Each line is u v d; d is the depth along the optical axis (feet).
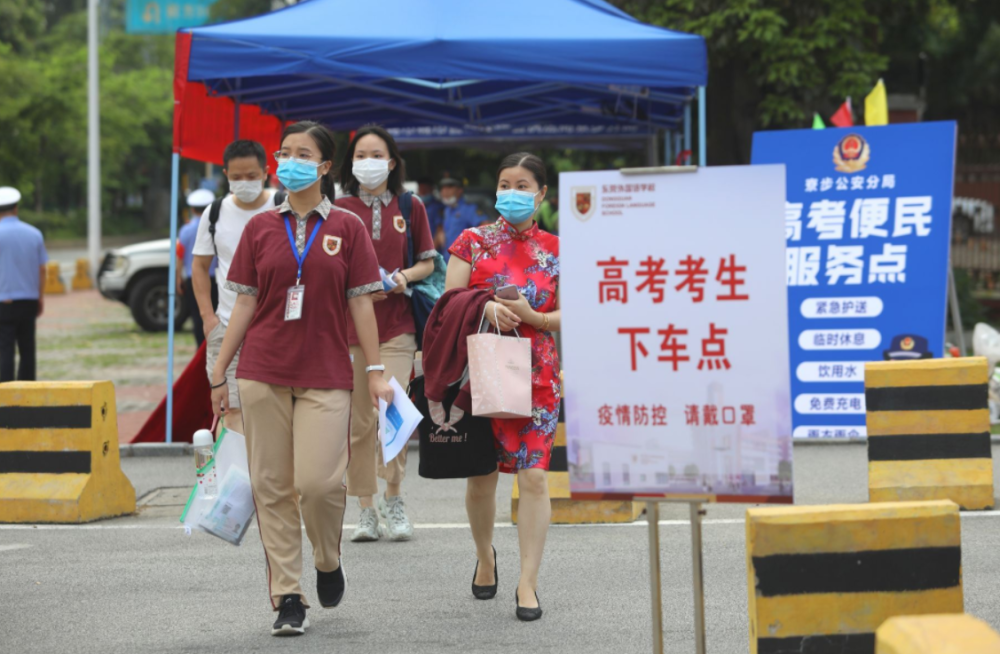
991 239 102.12
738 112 83.66
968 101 145.28
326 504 24.40
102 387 37.65
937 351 47.96
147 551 33.19
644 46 46.75
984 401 36.83
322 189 29.14
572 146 84.64
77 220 315.17
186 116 49.14
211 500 25.18
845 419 48.88
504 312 25.12
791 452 17.81
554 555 32.04
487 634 25.14
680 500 18.20
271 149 64.64
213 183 115.34
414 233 34.45
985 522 35.01
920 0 88.02
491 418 26.23
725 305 18.01
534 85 58.54
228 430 25.58
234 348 25.04
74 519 36.45
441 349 25.85
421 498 40.70
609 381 18.37
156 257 97.86
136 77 277.23
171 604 27.89
